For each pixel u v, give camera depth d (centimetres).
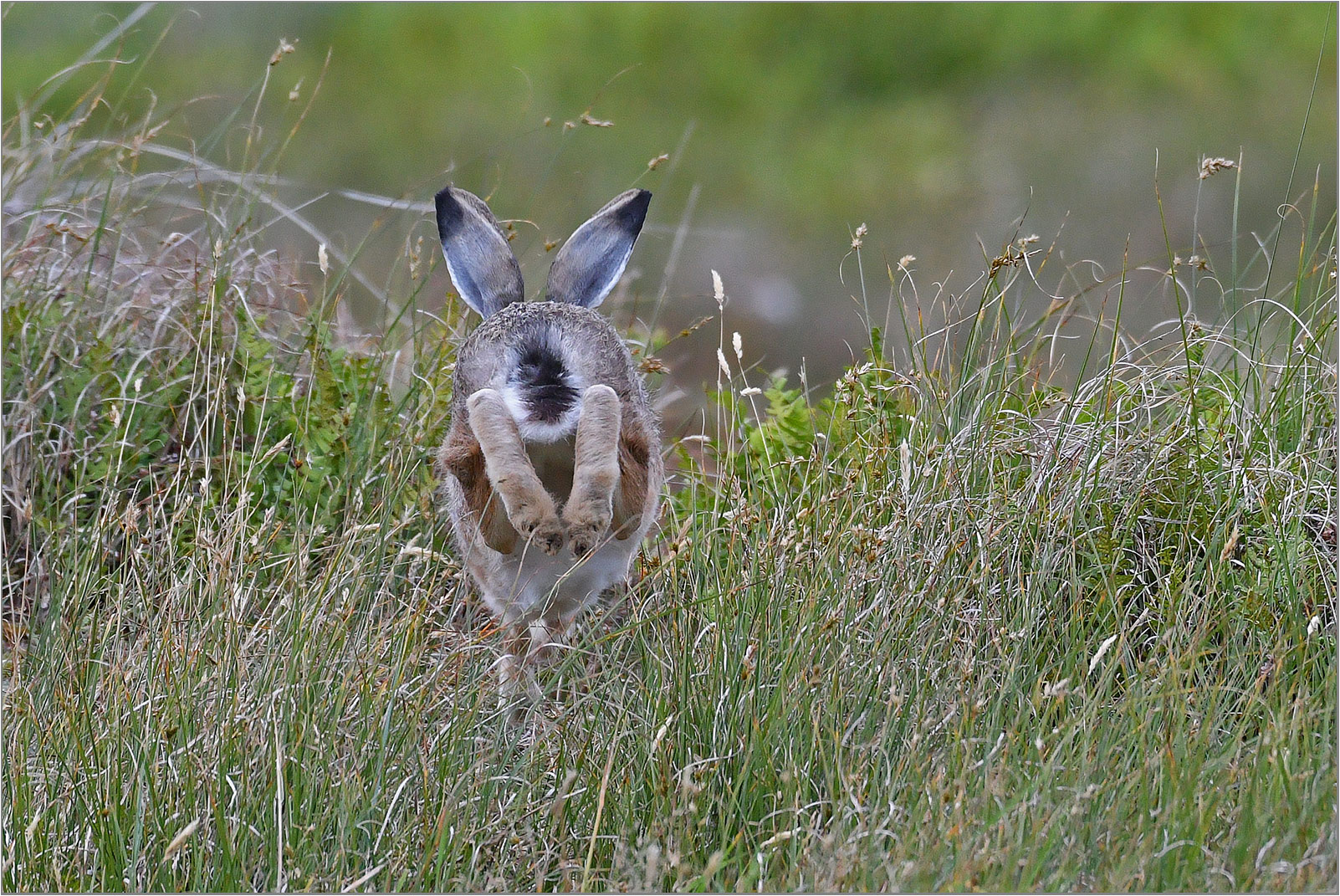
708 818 1233
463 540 1560
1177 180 3719
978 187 3884
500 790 1334
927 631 1430
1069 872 1116
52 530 1667
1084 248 3388
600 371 1409
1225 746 1280
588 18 4900
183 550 1656
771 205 3938
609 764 1224
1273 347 1702
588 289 1656
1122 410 1667
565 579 1525
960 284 3256
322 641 1409
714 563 1500
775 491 1614
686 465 1884
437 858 1214
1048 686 1329
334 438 1756
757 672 1323
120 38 2116
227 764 1288
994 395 1650
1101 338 2130
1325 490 1562
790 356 3050
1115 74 4484
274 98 4262
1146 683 1359
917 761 1258
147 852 1248
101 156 2031
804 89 4600
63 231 1781
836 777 1270
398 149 4103
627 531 1470
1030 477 1606
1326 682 1361
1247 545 1530
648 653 1445
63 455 1781
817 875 1120
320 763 1288
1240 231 3359
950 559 1493
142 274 1931
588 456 1297
